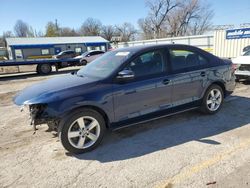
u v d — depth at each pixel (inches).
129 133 173.2
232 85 213.5
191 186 109.7
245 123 183.0
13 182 119.3
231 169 121.6
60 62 747.4
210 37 997.8
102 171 126.0
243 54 363.3
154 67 167.8
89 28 3176.7
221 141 153.7
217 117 197.6
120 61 159.5
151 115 168.1
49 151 150.5
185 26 2191.2
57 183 117.1
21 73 771.4
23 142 165.5
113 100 150.2
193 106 191.2
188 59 185.8
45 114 134.6
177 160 132.8
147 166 128.4
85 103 141.3
